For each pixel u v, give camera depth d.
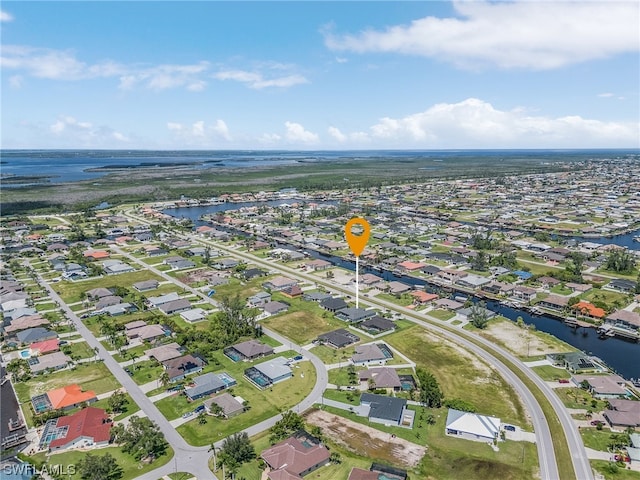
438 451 96.81
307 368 133.38
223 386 122.75
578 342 155.62
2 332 158.75
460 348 146.00
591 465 92.12
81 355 142.12
